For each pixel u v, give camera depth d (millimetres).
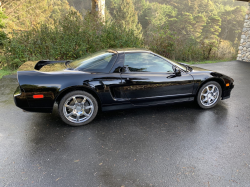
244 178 2287
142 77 3580
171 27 88750
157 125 3512
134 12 74938
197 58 12172
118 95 3521
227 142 3023
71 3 79188
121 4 72812
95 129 3312
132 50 3666
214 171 2385
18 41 7906
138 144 2906
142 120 3699
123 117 3809
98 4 12039
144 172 2332
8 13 24062
